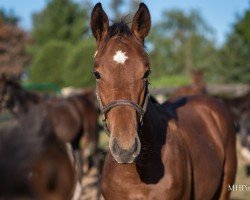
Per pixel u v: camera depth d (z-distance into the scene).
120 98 2.47
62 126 7.43
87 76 25.25
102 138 13.08
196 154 3.14
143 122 2.68
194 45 33.16
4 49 30.31
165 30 37.44
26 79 33.03
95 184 7.88
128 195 2.75
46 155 6.02
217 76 22.12
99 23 2.78
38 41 41.47
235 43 20.95
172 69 32.50
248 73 20.64
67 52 29.77
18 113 7.47
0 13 42.69
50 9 41.62
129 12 3.09
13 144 6.13
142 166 2.68
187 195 2.91
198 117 3.65
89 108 8.02
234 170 3.90
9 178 5.36
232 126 4.06
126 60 2.52
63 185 5.56
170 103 3.79
